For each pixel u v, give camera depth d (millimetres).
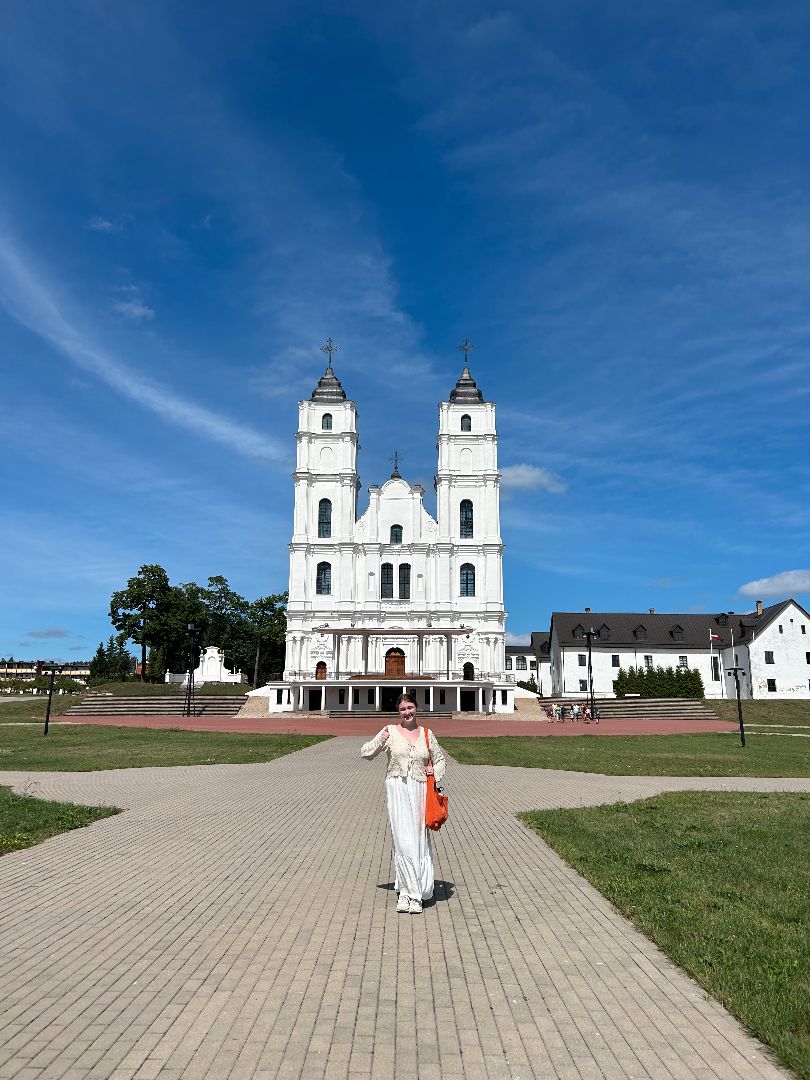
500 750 33406
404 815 9555
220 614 103125
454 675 73812
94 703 66562
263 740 37375
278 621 102312
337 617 75062
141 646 89438
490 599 76188
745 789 20500
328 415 79062
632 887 10141
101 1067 5602
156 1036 6066
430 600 76250
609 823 14898
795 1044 5871
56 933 8469
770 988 6879
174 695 70062
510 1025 6316
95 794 18781
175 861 11836
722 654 94312
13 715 63156
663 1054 5863
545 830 14250
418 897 9250
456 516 78062
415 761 9773
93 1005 6613
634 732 48000
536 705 69188
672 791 19953
